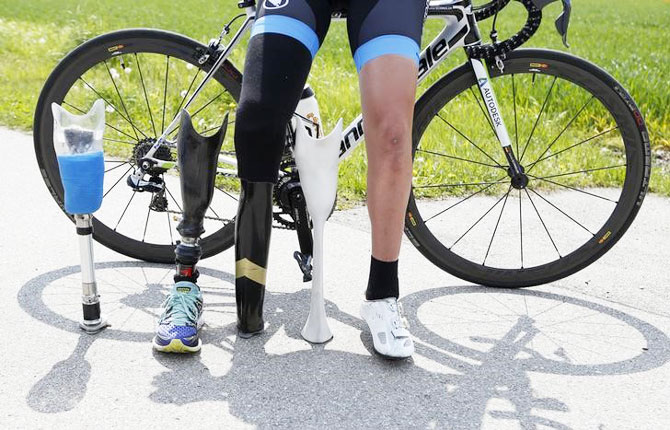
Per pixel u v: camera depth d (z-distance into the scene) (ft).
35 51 26.61
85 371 7.72
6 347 8.12
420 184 14.01
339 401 7.40
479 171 14.64
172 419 6.99
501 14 46.47
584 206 13.69
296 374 7.84
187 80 19.58
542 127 17.53
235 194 13.24
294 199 8.96
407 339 8.14
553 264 10.06
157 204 9.96
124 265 10.36
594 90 9.57
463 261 10.10
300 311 9.24
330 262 10.78
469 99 18.93
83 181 7.98
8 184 13.42
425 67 9.41
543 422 7.21
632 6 61.57
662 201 14.15
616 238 9.95
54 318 8.79
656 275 10.84
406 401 7.46
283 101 7.61
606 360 8.41
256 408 7.23
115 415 7.02
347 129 9.43
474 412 7.33
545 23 42.16
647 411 7.47
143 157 9.63
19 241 10.99
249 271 8.22
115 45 9.74
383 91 7.43
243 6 9.26
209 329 8.71
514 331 9.02
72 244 10.97
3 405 7.10
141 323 8.77
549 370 8.16
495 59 9.51
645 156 9.63
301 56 7.63
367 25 7.53
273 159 7.80
